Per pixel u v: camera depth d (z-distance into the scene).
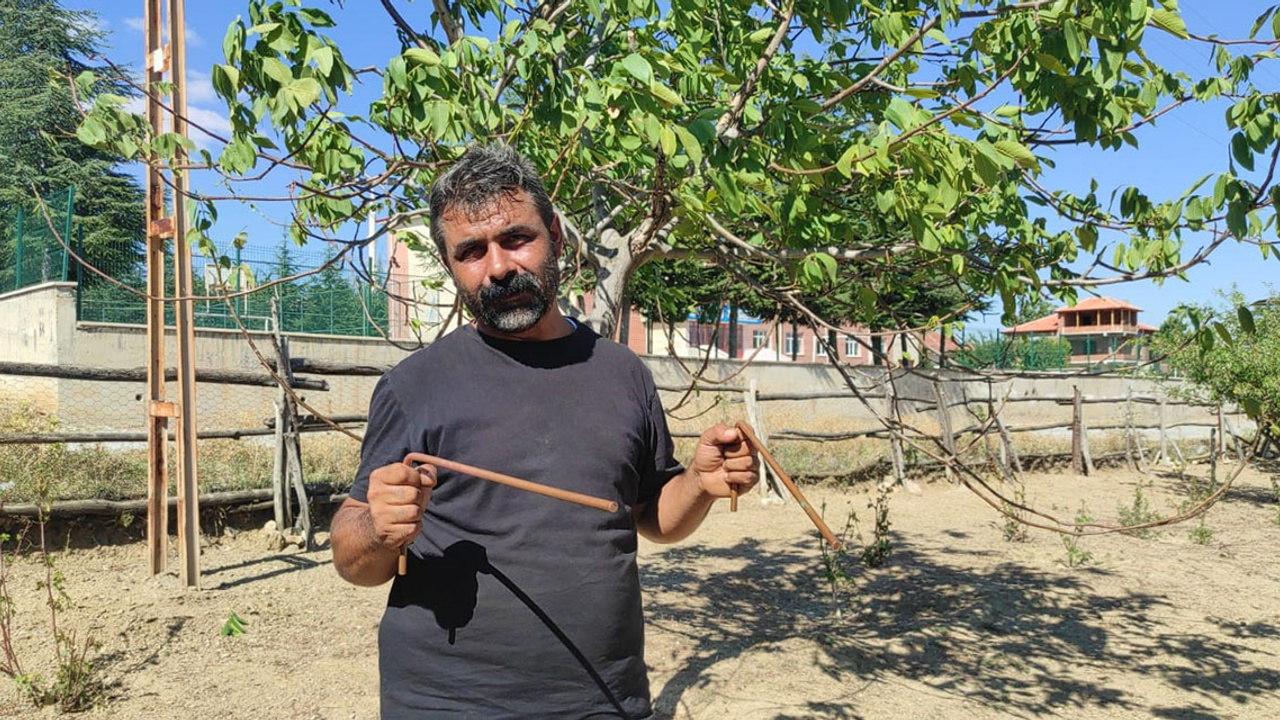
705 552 7.61
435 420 1.68
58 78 2.88
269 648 4.79
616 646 1.66
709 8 3.40
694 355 27.17
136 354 14.59
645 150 3.03
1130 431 14.62
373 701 4.13
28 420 7.77
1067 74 2.64
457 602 1.63
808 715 4.14
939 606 6.12
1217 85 2.92
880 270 4.03
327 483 7.50
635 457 1.76
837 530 8.70
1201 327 3.23
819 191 3.55
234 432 6.93
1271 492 12.17
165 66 5.17
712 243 3.89
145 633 4.89
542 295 1.68
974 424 14.02
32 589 5.49
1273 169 2.42
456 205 1.67
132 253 16.41
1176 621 5.92
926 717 4.18
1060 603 6.28
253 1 2.57
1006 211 3.85
